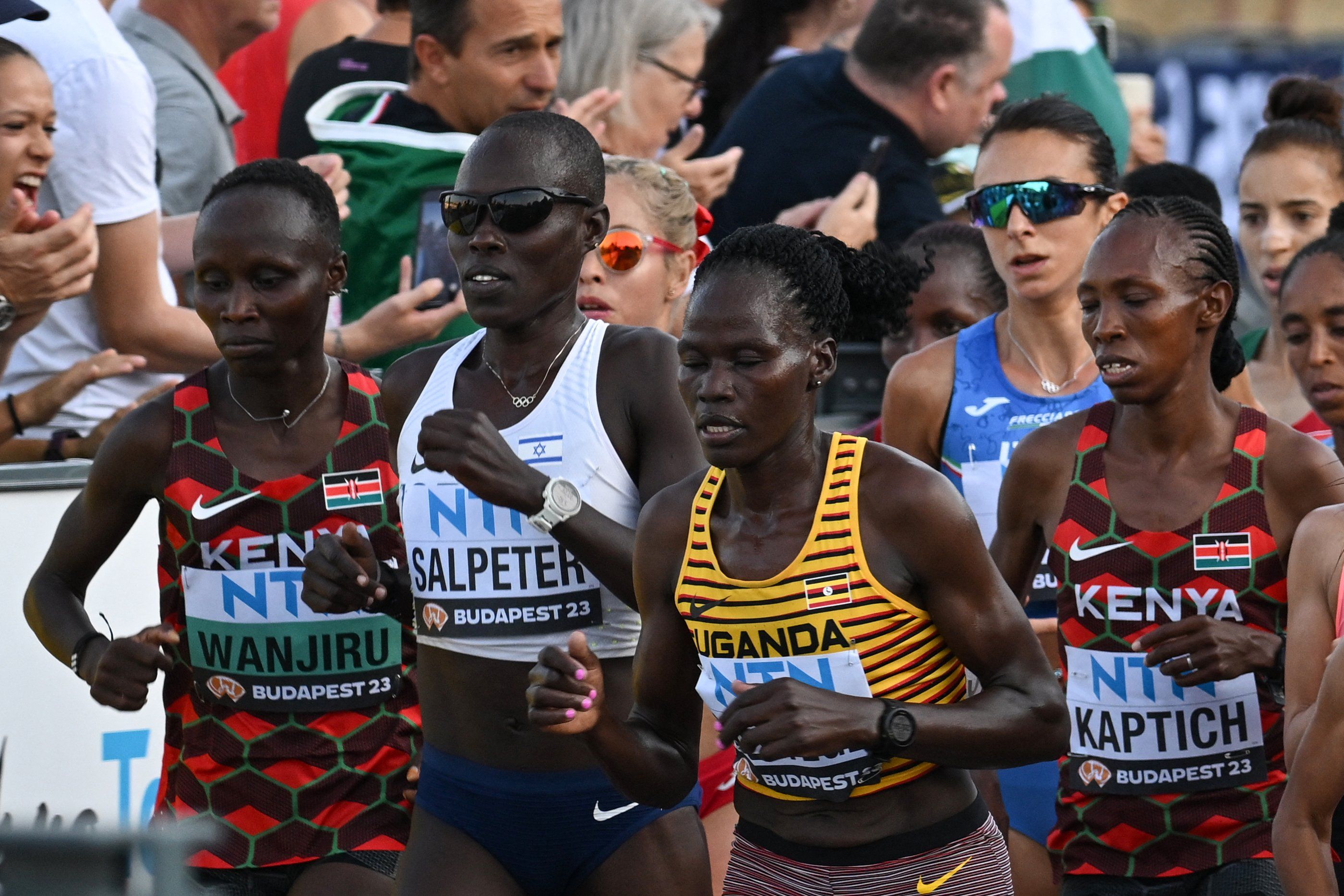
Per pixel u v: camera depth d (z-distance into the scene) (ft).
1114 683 40.63
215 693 39.68
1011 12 79.00
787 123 71.36
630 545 35.73
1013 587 43.29
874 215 66.13
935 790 32.42
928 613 31.81
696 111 72.54
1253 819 39.78
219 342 38.45
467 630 37.55
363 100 62.69
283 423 39.63
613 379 37.70
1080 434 41.73
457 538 37.45
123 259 54.60
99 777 47.75
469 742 38.04
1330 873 32.81
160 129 63.72
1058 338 49.83
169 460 39.34
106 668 36.83
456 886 37.65
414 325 55.57
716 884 51.78
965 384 50.80
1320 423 60.70
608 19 65.82
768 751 29.66
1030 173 49.14
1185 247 39.34
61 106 53.31
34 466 47.19
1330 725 32.63
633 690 37.01
